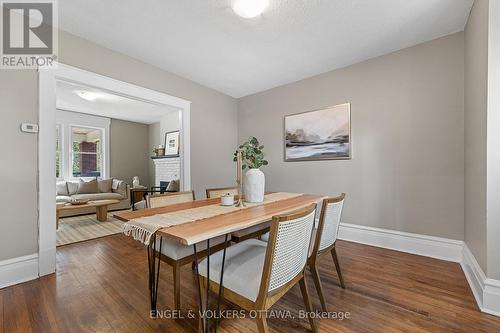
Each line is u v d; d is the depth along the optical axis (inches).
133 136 262.5
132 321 56.8
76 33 90.4
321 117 125.4
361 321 56.2
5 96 74.9
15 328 54.5
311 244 63.1
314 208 50.8
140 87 112.4
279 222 39.4
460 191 87.7
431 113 93.7
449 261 89.6
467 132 81.4
